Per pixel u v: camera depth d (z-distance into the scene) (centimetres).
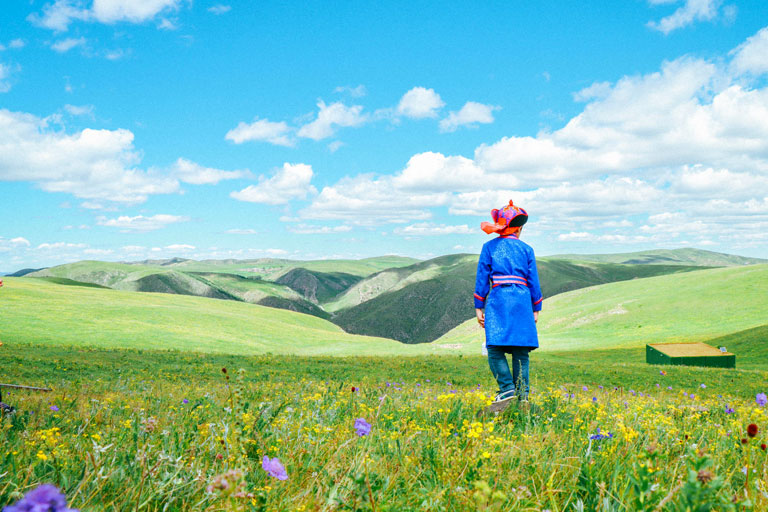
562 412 452
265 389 891
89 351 2997
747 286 10131
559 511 190
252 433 271
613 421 400
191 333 6631
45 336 5122
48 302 7331
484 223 553
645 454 191
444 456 243
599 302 11900
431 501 179
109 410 516
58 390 926
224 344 6272
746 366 4359
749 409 457
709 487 138
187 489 193
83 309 7112
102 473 202
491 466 219
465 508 179
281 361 2792
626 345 7712
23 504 64
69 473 210
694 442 321
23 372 1655
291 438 285
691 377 2311
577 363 3123
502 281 514
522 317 502
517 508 175
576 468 223
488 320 512
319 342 7644
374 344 7762
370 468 227
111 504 178
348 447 271
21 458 231
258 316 10938
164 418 416
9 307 6556
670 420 405
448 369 2512
